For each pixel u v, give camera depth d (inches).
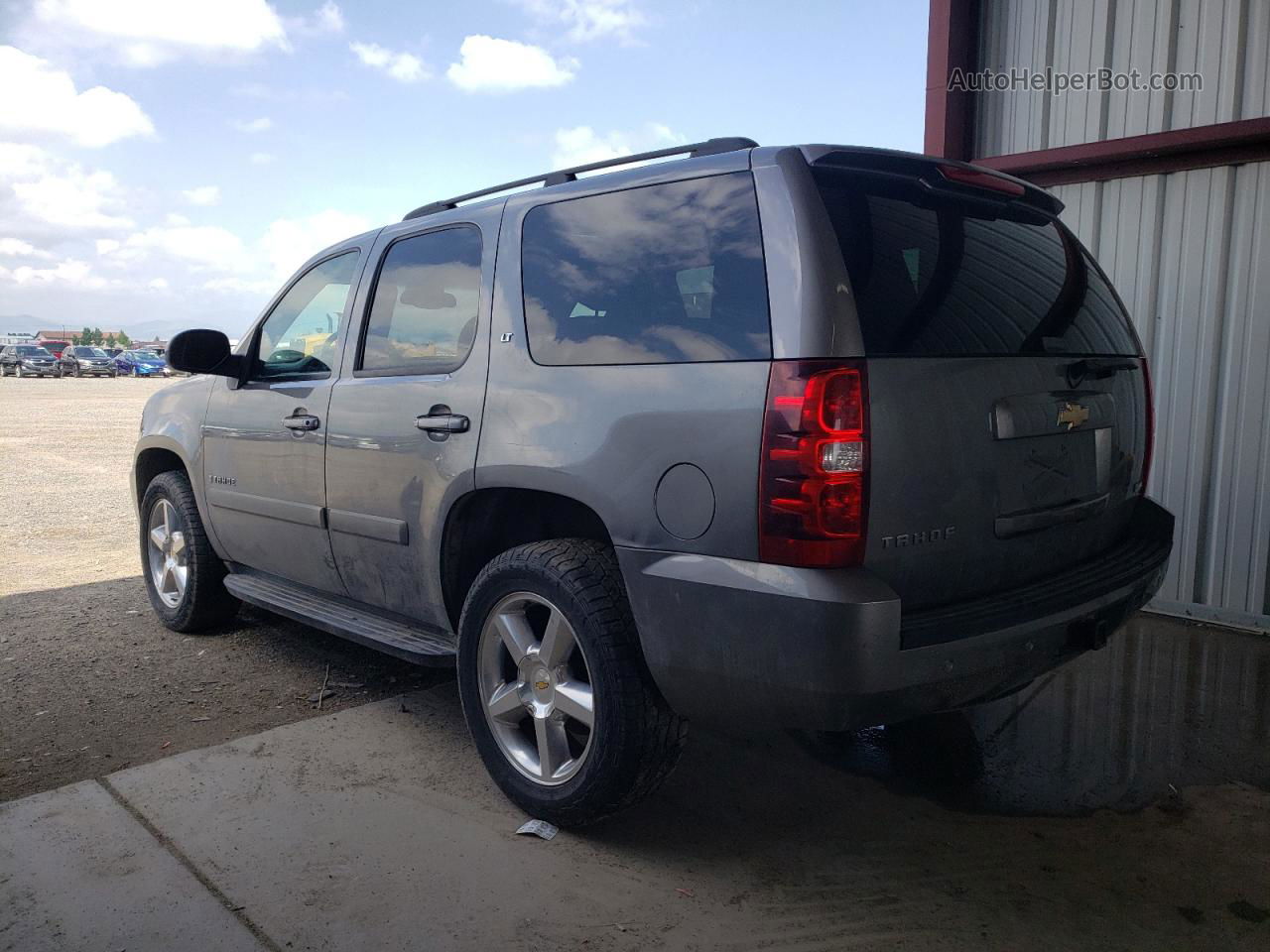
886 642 85.4
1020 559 103.5
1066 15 209.5
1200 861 107.0
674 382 97.3
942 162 104.0
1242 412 190.5
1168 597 202.4
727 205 98.8
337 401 142.6
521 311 117.4
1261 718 145.9
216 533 177.8
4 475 451.5
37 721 146.5
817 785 125.6
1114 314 128.4
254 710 150.9
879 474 87.8
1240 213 188.2
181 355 159.3
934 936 93.4
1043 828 114.3
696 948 91.4
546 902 98.6
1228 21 187.5
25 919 94.9
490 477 115.1
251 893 99.4
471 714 120.0
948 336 96.0
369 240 150.4
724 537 91.9
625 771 103.3
